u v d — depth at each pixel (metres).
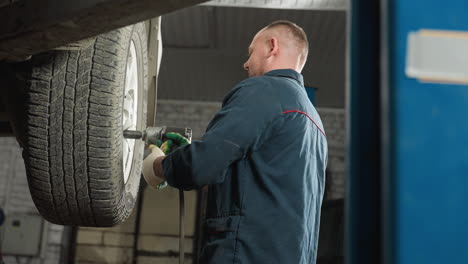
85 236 5.74
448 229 0.42
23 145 1.21
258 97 1.17
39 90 1.12
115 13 0.83
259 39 1.45
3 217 5.30
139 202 5.84
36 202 1.32
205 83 6.25
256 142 1.14
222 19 4.71
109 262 5.67
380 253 0.50
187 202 5.85
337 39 4.88
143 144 1.65
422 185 0.42
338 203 3.47
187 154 1.13
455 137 0.43
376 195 0.51
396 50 0.44
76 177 1.21
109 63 1.13
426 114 0.43
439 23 0.44
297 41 1.43
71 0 0.85
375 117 0.52
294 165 1.16
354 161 0.51
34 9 0.91
